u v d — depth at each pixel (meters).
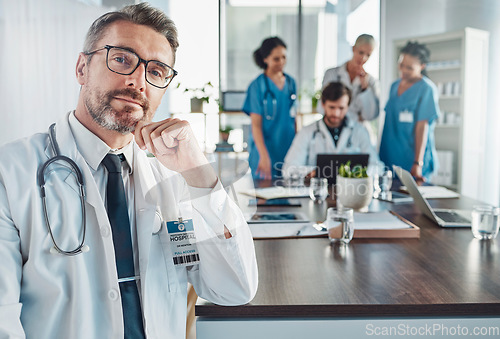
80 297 1.01
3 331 0.92
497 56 5.30
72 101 4.70
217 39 6.12
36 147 1.09
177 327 1.13
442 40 5.17
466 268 1.32
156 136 1.11
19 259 1.01
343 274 1.28
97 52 1.07
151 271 1.12
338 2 6.21
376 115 4.46
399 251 1.51
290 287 1.18
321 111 4.43
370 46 4.29
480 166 5.29
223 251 1.11
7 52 4.51
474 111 5.19
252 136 4.64
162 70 1.10
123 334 1.02
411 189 2.04
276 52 4.48
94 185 1.06
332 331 1.08
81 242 1.05
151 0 5.32
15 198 1.01
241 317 1.10
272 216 2.00
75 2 4.52
